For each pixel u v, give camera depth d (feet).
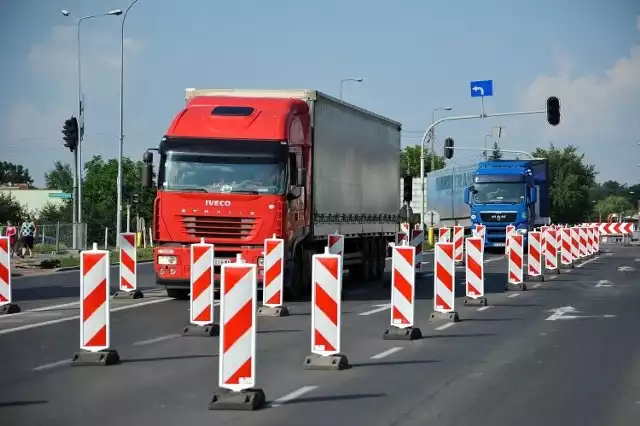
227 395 33.19
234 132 71.31
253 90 78.79
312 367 41.45
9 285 64.95
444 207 228.43
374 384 37.86
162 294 78.64
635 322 60.64
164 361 43.52
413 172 390.83
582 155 411.95
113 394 35.42
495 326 58.39
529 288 89.30
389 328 53.31
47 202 353.31
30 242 150.10
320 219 78.64
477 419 31.30
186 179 70.59
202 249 53.36
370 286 90.58
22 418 31.17
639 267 124.57
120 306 68.69
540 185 184.44
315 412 32.35
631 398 35.04
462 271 113.70
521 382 38.42
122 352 46.34
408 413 32.19
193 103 74.64
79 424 30.27
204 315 53.36
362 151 91.81
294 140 73.26
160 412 32.19
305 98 77.61
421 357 45.32
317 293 42.11
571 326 58.44
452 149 170.19
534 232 100.48
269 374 40.14
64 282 98.68
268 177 70.28
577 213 407.85
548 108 133.69
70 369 41.16
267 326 57.47
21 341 50.21
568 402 34.24
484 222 165.89
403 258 52.13
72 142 138.92
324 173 79.87
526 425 30.45
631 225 242.37
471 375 40.11
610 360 44.42
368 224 94.12
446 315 61.82
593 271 116.06
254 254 69.87
